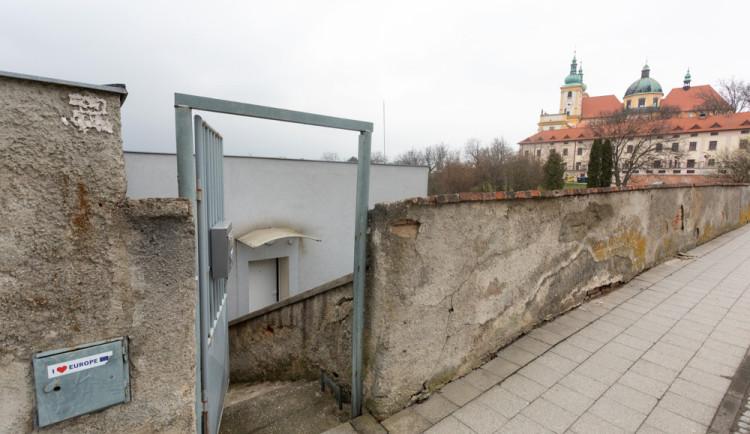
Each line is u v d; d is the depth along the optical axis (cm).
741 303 438
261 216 1034
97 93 126
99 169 129
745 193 1064
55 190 123
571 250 399
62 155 122
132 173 834
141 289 142
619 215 480
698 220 762
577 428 230
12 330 122
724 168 2830
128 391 145
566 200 379
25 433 130
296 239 1075
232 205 990
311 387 309
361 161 226
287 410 273
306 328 326
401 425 235
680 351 324
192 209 147
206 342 190
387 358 235
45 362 128
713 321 386
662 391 267
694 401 254
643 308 421
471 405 254
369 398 247
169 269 145
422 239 241
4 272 119
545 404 254
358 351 242
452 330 275
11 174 116
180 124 162
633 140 4459
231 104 173
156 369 149
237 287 1009
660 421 235
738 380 278
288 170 1058
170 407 154
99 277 134
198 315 186
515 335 341
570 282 406
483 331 303
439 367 270
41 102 118
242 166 992
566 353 321
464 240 271
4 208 116
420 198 234
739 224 1036
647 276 545
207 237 199
